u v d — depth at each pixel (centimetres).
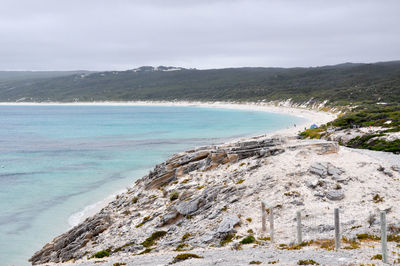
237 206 2805
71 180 6084
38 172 6738
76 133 13562
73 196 5144
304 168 3222
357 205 2580
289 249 1961
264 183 3055
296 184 2973
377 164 3319
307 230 2245
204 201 3058
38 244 3606
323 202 2669
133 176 6288
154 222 3075
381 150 5291
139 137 11838
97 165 7325
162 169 4525
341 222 2306
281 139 4153
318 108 19962
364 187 2855
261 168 3381
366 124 8462
